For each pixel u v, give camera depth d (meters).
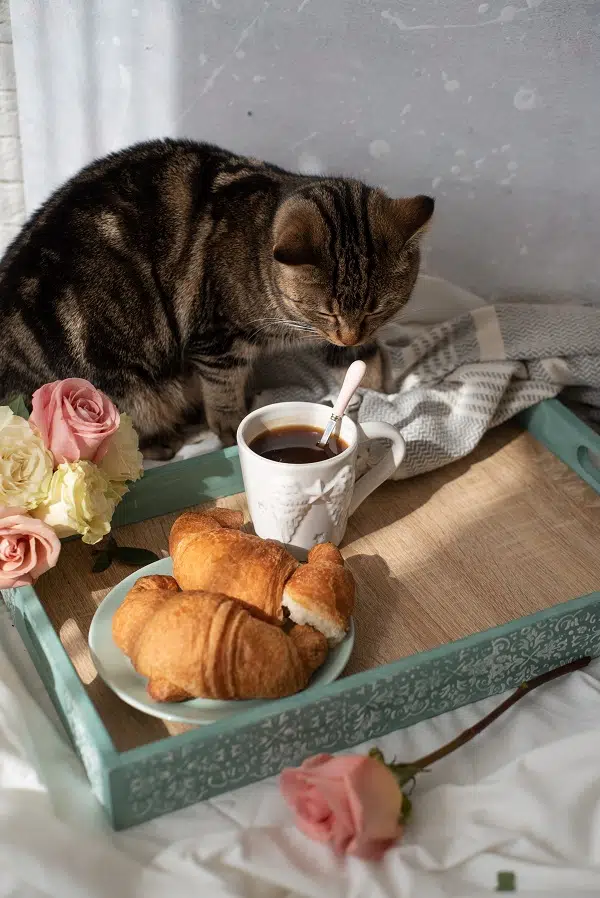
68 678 0.89
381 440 1.27
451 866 0.82
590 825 0.85
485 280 1.74
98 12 1.47
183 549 0.97
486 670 0.97
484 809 0.87
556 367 1.40
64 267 1.37
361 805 0.76
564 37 1.44
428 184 1.64
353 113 1.57
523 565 1.12
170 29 1.48
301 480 1.00
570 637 1.01
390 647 1.01
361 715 0.91
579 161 1.57
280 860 0.81
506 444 1.35
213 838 0.83
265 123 1.60
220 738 0.83
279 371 1.58
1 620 1.12
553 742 0.91
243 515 1.18
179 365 1.53
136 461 1.11
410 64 1.50
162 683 0.87
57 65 1.54
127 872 0.81
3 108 1.60
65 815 0.85
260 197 1.39
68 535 1.05
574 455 1.29
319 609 0.92
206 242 1.40
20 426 1.02
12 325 1.37
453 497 1.24
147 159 1.42
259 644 0.86
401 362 1.47
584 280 1.71
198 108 1.58
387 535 1.17
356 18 1.46
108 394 1.44
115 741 0.90
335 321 1.31
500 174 1.60
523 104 1.52
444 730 0.96
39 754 0.91
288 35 1.48
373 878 0.80
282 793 0.83
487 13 1.43
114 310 1.40
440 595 1.08
